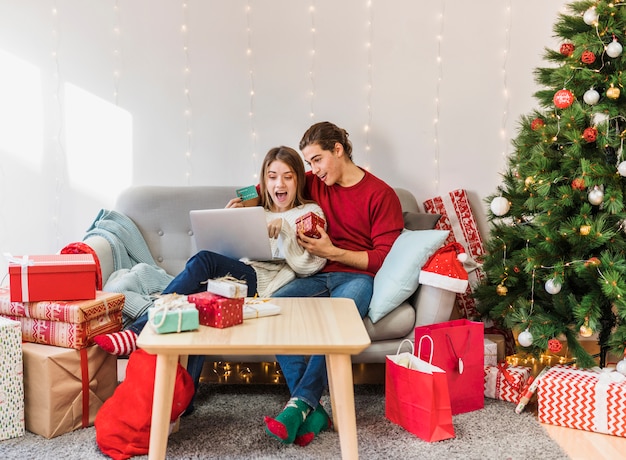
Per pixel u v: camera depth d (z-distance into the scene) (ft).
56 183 9.75
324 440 6.10
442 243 7.29
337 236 8.36
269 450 5.84
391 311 7.34
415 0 9.70
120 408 5.74
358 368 7.85
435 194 9.89
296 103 9.78
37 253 9.78
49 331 6.33
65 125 9.71
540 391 6.71
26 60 9.65
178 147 9.78
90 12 9.62
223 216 7.25
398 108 9.80
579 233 6.96
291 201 8.38
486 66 9.74
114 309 6.65
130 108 9.73
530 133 7.79
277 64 9.74
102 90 9.71
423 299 7.36
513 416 6.89
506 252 7.98
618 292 6.60
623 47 7.02
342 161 8.41
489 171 9.84
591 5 7.25
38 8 9.61
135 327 6.46
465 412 6.99
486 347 7.75
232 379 7.78
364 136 9.82
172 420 5.96
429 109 9.80
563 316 7.42
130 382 5.81
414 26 9.73
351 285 7.49
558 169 7.35
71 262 6.39
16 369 6.04
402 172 9.87
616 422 6.35
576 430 6.52
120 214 8.89
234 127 9.79
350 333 5.18
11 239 9.78
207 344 4.84
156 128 9.76
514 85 9.73
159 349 4.86
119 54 9.68
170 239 9.12
